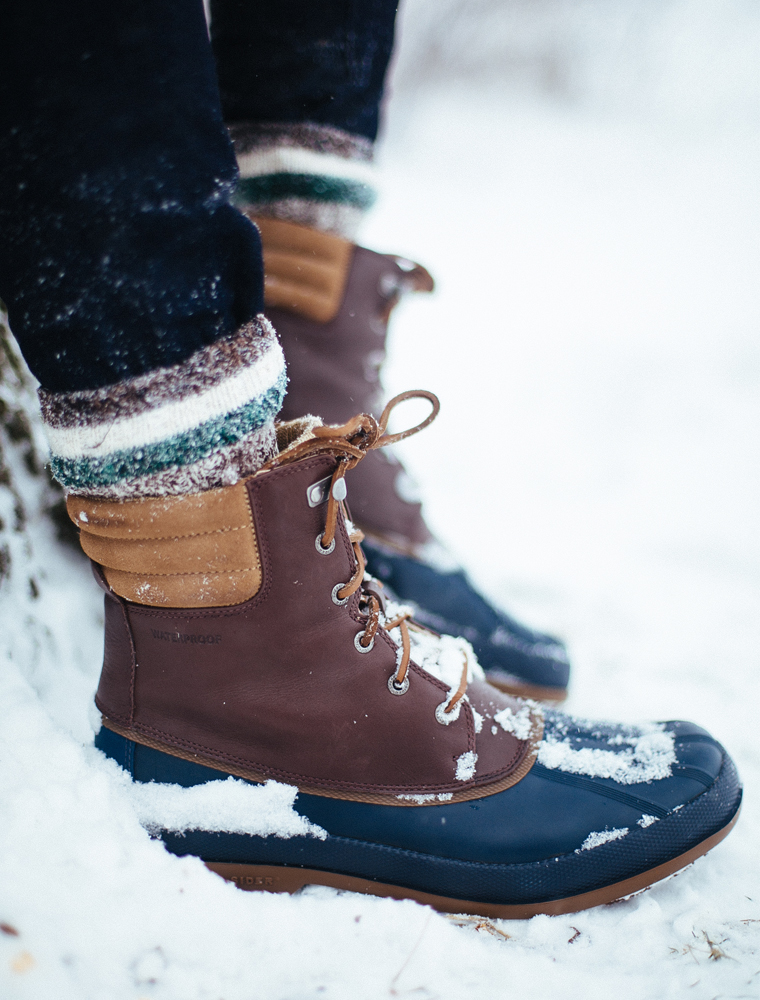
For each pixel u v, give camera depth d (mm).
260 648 679
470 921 709
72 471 634
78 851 600
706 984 630
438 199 7094
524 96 10484
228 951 606
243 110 1038
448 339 4199
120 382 584
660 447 2844
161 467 612
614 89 10648
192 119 559
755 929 699
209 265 583
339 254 1087
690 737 784
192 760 706
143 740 711
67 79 519
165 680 699
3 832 583
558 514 2232
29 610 856
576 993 624
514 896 704
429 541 1188
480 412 3164
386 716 699
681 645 1427
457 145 8648
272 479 641
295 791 701
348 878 709
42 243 544
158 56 538
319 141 1039
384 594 763
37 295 558
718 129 10125
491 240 6180
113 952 555
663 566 1872
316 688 688
